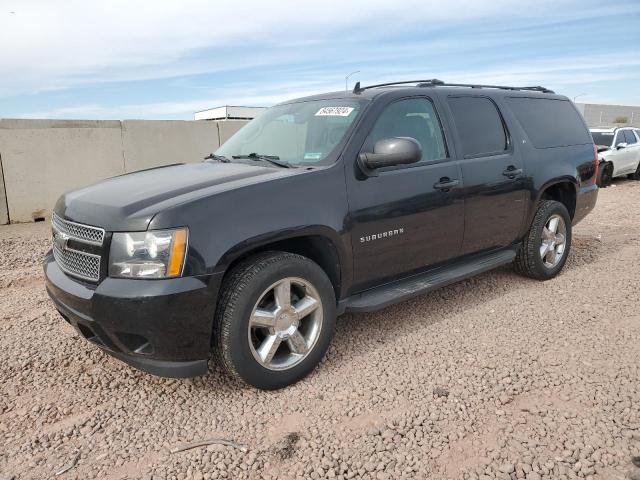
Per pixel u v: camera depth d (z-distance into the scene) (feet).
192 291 8.84
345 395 10.02
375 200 11.51
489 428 8.85
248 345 9.63
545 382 10.35
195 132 38.34
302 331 10.84
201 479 7.77
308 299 10.55
